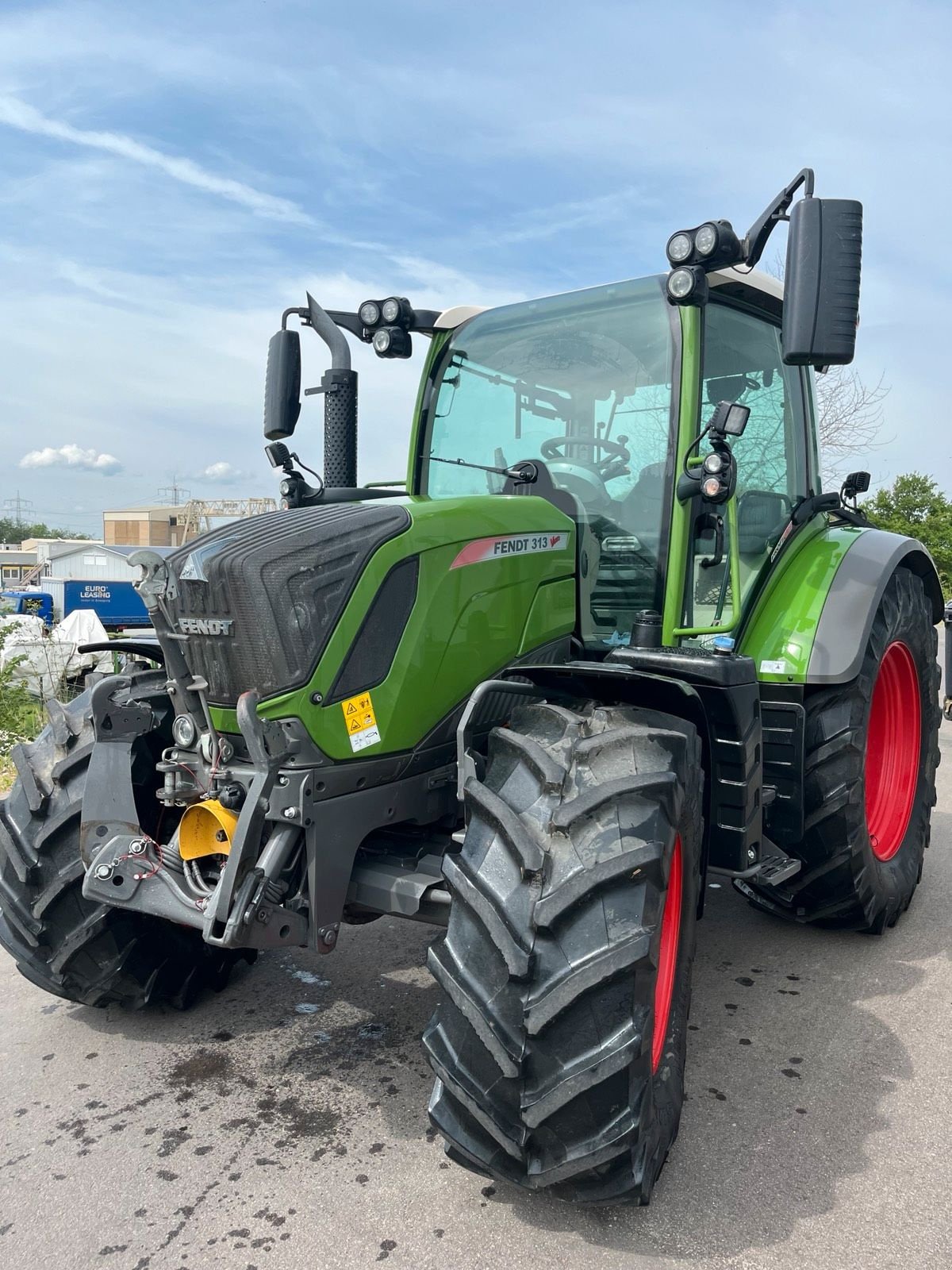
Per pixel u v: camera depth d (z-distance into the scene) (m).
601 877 1.87
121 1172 2.21
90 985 2.80
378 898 2.32
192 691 2.39
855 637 3.07
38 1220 2.05
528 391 3.20
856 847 3.19
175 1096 2.55
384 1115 2.45
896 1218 2.03
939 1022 2.92
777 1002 3.07
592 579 3.01
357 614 2.29
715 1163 2.22
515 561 2.68
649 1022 1.87
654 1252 1.94
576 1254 1.93
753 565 3.31
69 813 2.68
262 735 2.15
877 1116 2.41
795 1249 1.94
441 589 2.47
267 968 3.37
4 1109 2.50
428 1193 2.13
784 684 3.09
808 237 2.33
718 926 3.75
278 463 3.15
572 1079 1.81
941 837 4.86
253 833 2.14
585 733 2.16
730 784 2.50
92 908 2.73
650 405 2.91
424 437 3.48
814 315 2.33
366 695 2.31
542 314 3.19
